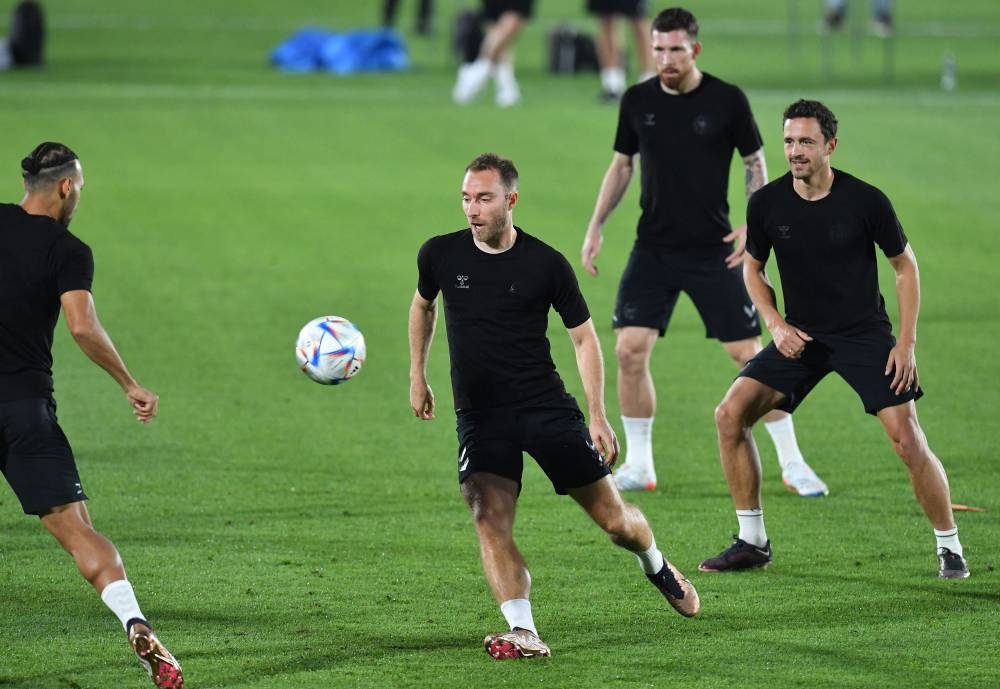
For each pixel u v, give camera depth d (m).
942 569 27.02
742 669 22.56
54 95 83.69
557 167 70.69
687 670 22.53
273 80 91.19
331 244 58.50
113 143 73.69
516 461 23.73
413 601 25.70
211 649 23.34
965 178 68.50
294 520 30.27
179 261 55.62
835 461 35.03
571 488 23.64
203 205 63.94
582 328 23.77
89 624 24.42
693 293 33.44
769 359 27.66
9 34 94.31
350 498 31.83
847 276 27.08
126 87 87.00
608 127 78.19
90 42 104.50
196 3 123.94
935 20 117.81
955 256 56.66
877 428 37.78
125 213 62.31
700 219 33.16
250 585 26.45
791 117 26.48
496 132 77.19
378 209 63.81
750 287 28.11
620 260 56.41
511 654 22.58
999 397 40.03
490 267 23.50
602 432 23.17
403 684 21.92
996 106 82.69
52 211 23.08
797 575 27.25
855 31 97.88
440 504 31.47
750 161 33.22
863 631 24.23
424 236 59.94
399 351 44.91
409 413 38.72
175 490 32.16
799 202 26.98
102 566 21.80
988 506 31.38
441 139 76.06
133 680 22.06
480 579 26.88
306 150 73.69
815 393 41.03
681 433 37.28
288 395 40.16
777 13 120.88
